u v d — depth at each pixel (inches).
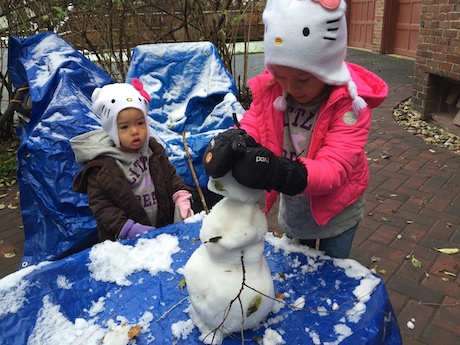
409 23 361.4
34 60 131.3
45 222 96.7
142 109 71.8
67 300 46.8
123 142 71.5
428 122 198.7
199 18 189.9
